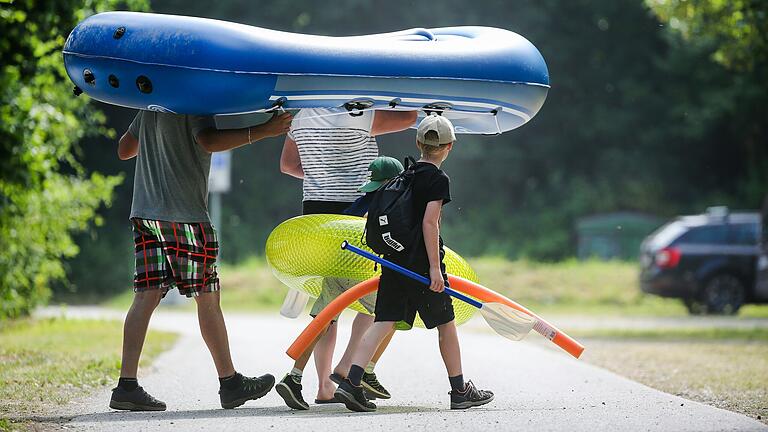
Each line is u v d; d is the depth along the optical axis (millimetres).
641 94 160375
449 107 28328
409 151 150875
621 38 162875
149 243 27062
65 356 40438
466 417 25297
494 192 164000
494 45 28875
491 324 27188
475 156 159500
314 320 26469
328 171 28734
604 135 164000
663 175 162625
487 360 42469
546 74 29672
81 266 128875
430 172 26016
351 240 27750
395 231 25828
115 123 149000
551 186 161125
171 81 25734
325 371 28953
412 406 28859
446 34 30766
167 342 49094
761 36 62562
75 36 26375
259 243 147500
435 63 27484
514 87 28594
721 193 159625
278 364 40219
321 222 28109
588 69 163625
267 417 25531
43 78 57781
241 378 27875
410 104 27875
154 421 24875
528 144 164625
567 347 27062
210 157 27562
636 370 41500
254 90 26078
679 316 88000
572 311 94875
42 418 25562
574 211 154750
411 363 40625
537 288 103688
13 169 56188
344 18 149500
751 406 30266
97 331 54750
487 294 27281
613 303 100000
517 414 25859
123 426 24031
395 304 26172
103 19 26328
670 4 65062
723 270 87875
